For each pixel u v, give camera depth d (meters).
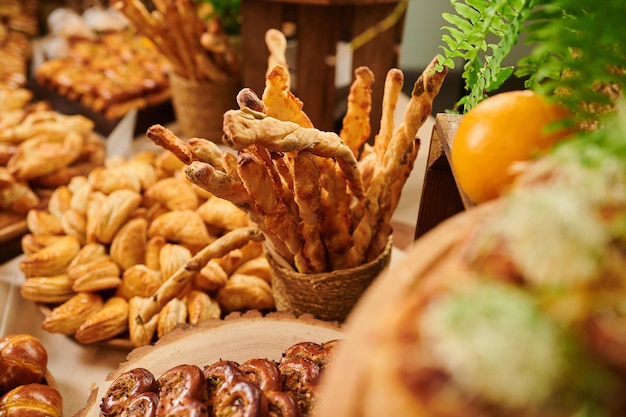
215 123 1.15
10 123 1.08
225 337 0.65
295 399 0.55
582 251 0.28
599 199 0.29
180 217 0.81
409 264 0.33
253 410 0.52
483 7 0.52
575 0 0.41
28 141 1.02
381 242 0.67
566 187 0.30
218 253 0.67
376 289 0.32
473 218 0.36
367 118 0.67
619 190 0.30
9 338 0.68
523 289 0.28
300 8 1.00
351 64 1.06
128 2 1.03
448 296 0.27
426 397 0.24
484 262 0.30
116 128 1.16
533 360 0.24
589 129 0.44
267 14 1.02
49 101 1.34
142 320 0.67
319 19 1.00
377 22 1.01
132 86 1.24
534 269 0.28
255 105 0.55
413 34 1.49
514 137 0.44
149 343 0.73
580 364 0.25
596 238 0.28
